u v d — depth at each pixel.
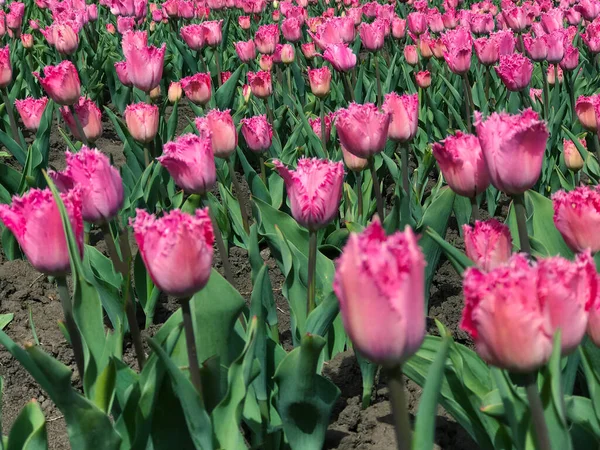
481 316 1.52
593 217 2.18
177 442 2.21
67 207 2.08
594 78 7.48
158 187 4.72
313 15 12.09
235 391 2.17
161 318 3.93
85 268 2.45
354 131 3.00
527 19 6.71
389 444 2.79
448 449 2.73
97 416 1.92
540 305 1.52
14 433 2.10
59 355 3.66
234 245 4.69
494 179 2.23
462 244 4.48
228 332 2.44
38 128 5.01
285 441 2.70
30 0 12.02
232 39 9.82
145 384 2.05
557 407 1.73
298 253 3.29
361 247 1.40
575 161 4.41
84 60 8.31
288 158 5.02
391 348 1.43
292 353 2.34
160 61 4.43
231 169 4.02
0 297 4.16
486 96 6.18
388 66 8.23
